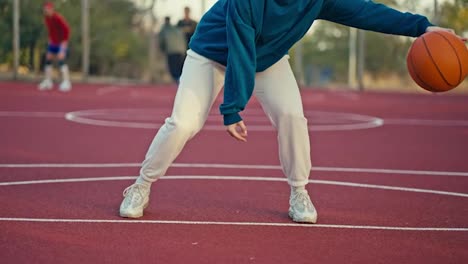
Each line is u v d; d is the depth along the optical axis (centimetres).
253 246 464
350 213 566
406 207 591
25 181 674
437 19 2181
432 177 749
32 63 2339
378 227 522
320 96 2228
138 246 457
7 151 869
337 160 860
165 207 571
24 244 457
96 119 1302
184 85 510
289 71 521
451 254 458
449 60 498
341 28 2569
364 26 514
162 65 2525
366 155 910
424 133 1194
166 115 1427
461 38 512
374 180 722
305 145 524
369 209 581
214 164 802
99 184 665
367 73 2552
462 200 625
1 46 2320
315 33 2586
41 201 584
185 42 2159
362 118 1471
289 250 457
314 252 454
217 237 484
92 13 2459
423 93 2491
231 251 451
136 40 2498
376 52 2542
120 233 488
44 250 446
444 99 2183
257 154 892
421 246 474
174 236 484
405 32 517
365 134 1161
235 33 475
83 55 2436
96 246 456
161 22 2483
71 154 858
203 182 683
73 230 494
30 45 2334
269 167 788
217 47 500
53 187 646
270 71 514
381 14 512
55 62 2380
